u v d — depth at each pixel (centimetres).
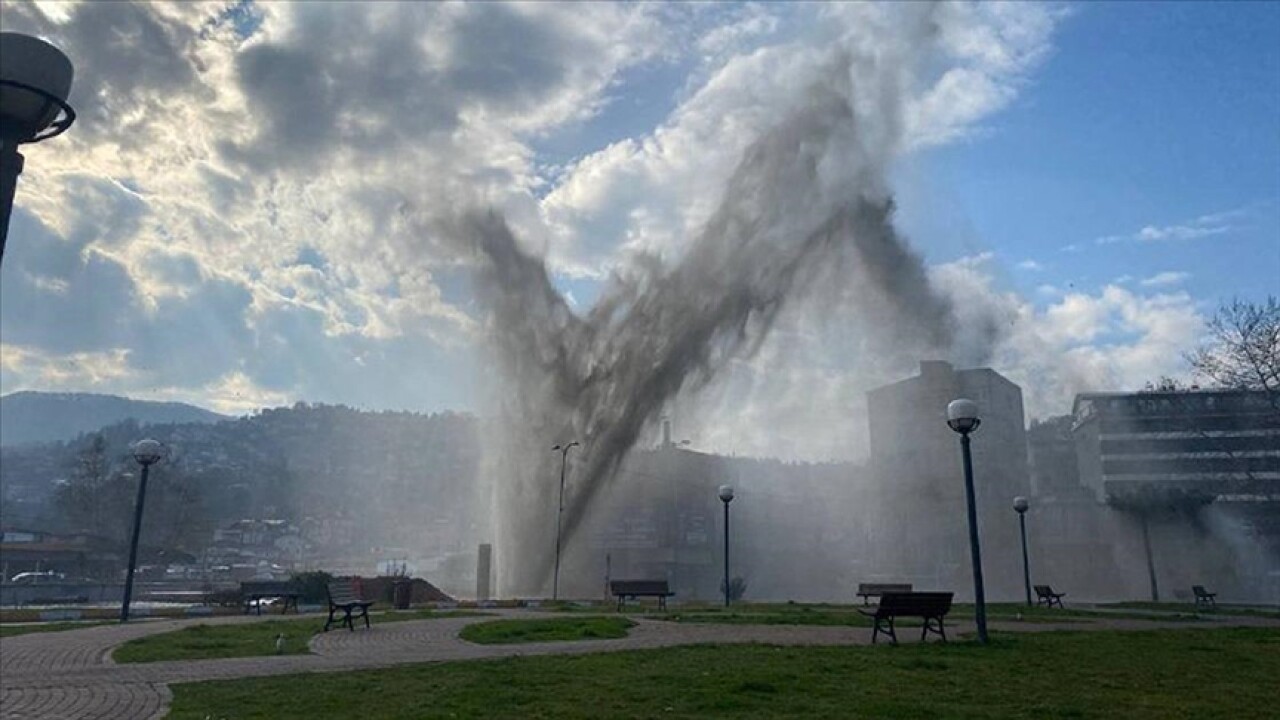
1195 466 7712
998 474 8312
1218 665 1335
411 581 3538
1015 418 8681
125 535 10175
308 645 1630
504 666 1273
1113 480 8056
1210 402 7425
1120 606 3784
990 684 1104
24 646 1588
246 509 15688
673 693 1011
